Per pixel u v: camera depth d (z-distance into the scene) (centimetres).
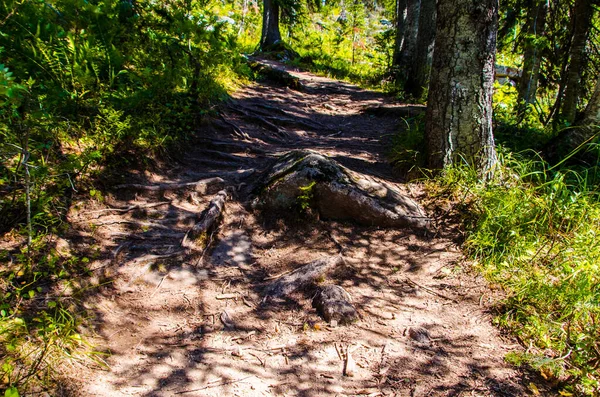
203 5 656
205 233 351
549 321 268
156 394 211
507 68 1265
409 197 421
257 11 2861
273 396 216
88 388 207
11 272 255
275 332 266
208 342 254
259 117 655
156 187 398
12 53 375
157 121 467
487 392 221
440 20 415
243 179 451
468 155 425
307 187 378
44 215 301
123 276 295
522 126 626
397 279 324
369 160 516
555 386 227
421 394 220
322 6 2264
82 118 401
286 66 1516
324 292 293
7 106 292
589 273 289
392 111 804
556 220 364
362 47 2383
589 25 644
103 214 349
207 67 623
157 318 271
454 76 411
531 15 784
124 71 441
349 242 365
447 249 355
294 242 365
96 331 247
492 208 367
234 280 317
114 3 513
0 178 302
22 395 191
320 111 851
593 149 425
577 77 637
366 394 220
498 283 312
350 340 260
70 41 398
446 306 295
